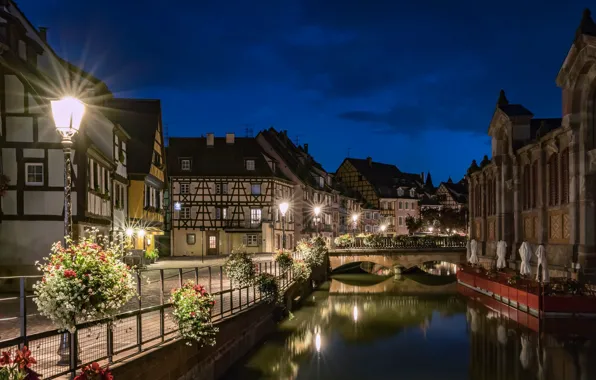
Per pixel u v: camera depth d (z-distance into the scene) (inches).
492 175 1675.7
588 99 1040.2
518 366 718.5
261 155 2111.2
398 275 2092.8
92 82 1239.5
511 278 1130.7
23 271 814.5
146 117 1422.2
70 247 346.6
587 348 798.5
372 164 3927.2
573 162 1063.0
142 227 1286.9
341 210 3083.2
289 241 2255.2
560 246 1131.3
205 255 1980.8
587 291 938.1
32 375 278.1
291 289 1079.6
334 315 1131.9
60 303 325.7
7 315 567.2
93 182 933.8
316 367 709.3
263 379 632.4
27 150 828.0
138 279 434.9
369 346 842.8
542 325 925.8
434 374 692.7
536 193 1318.9
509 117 1441.9
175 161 2059.5
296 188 2352.4
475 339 896.9
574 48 1039.0
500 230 1551.4
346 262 1932.8
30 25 981.2
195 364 518.3
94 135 1093.1
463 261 1971.0
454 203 4338.1
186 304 482.6
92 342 446.6
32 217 824.3
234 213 2031.3
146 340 437.4
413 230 3624.5
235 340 663.1
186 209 2022.6
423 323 1051.3
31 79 828.6
